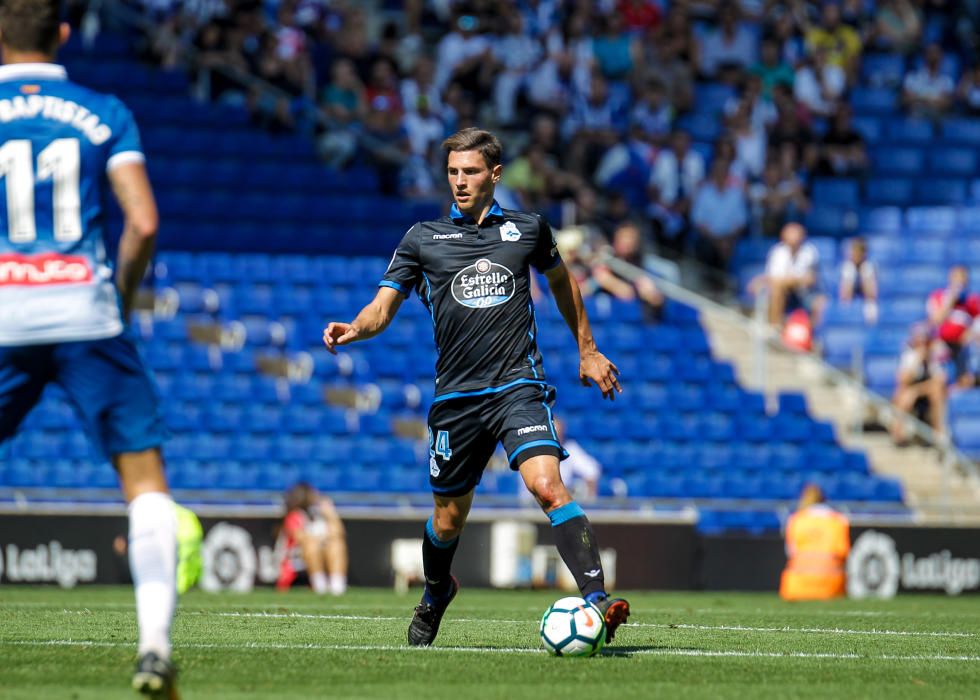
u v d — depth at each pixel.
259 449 67.56
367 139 86.12
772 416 75.38
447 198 85.69
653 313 78.81
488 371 22.83
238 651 22.69
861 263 83.06
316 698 16.98
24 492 56.19
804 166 91.56
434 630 24.50
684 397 75.50
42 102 16.73
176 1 89.31
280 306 75.88
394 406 73.00
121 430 16.59
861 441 75.75
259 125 86.50
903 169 96.12
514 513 59.12
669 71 92.75
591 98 89.19
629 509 62.00
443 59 89.44
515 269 23.06
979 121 99.62
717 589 61.41
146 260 16.59
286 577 55.62
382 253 82.81
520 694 17.55
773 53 94.69
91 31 88.56
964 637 29.72
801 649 25.59
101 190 16.83
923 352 75.94
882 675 20.97
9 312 16.34
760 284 81.44
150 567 16.14
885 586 62.19
